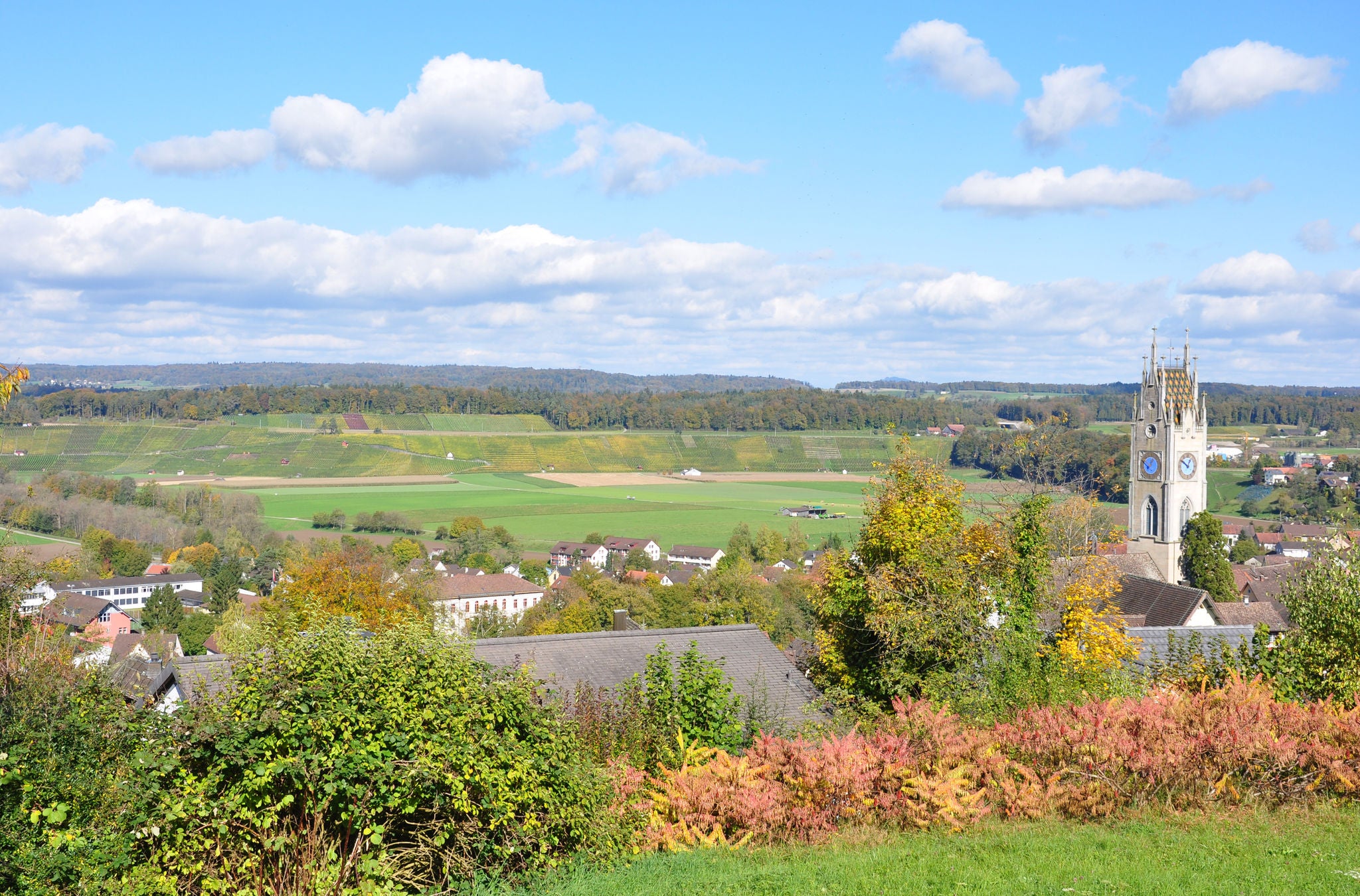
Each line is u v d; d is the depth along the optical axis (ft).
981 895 37.19
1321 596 70.64
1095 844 44.19
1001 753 52.26
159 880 33.32
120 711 38.32
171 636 312.91
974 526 84.28
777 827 47.65
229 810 34.14
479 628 268.00
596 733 57.82
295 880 34.91
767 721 70.23
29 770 33.94
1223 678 70.28
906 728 54.49
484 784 37.37
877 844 45.70
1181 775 50.16
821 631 92.79
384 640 39.45
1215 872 39.60
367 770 35.29
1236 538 455.22
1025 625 73.51
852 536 95.71
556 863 40.68
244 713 35.50
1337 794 50.44
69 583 369.71
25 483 625.82
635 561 503.20
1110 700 56.59
